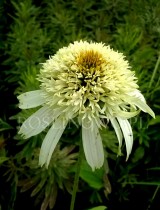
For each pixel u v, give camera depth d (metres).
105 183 0.18
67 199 0.20
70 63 0.12
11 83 0.22
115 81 0.12
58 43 0.22
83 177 0.18
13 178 0.20
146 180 0.20
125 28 0.22
